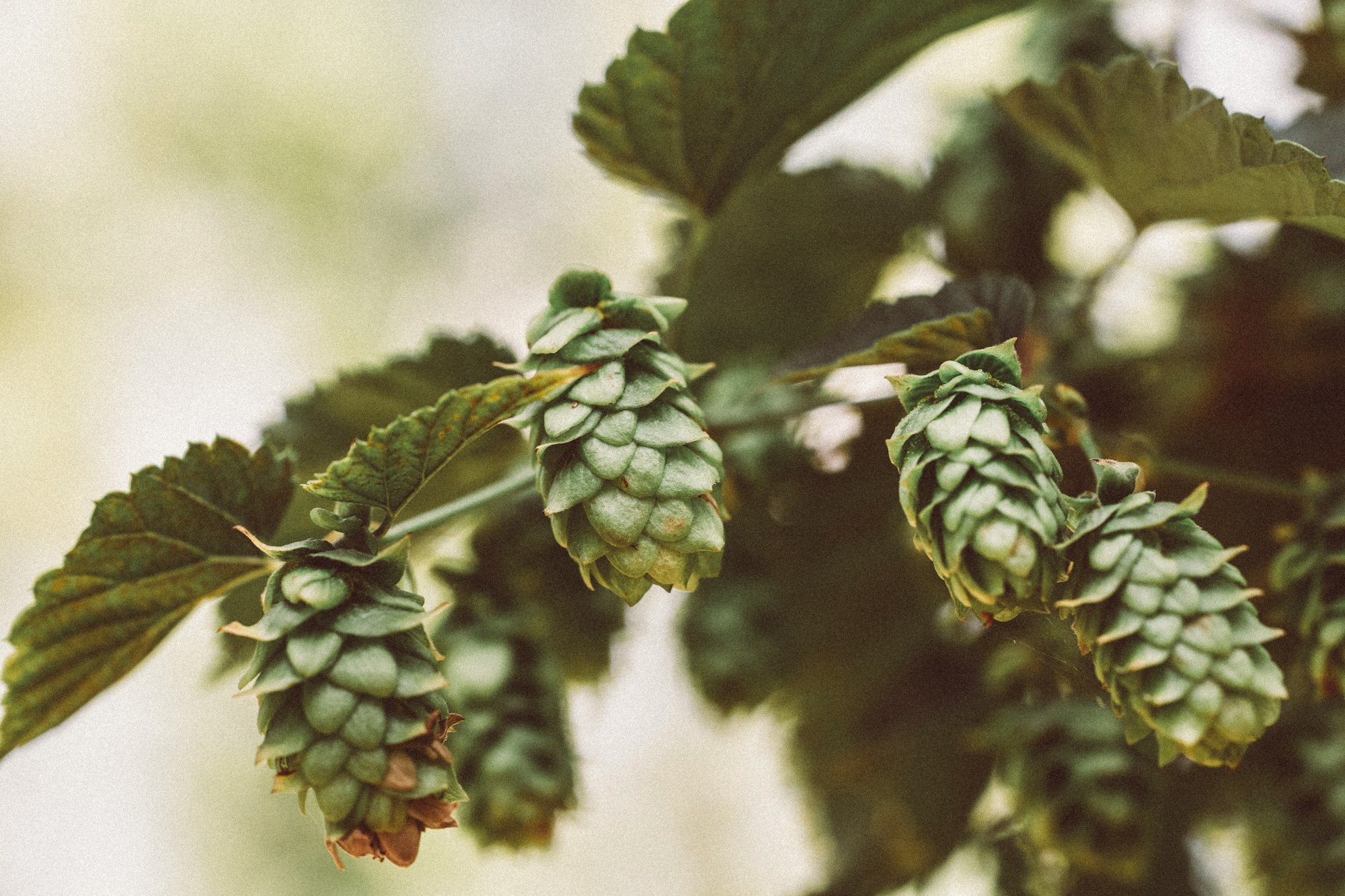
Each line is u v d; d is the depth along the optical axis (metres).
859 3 0.44
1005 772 0.48
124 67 1.52
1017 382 0.39
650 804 1.21
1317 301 0.51
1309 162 0.41
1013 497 0.38
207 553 0.43
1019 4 0.46
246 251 1.52
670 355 0.40
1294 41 0.50
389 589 0.39
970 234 0.52
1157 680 0.38
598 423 0.39
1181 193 0.44
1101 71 0.44
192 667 1.45
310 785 0.38
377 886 1.37
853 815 0.57
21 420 1.44
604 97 0.45
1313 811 0.48
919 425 0.38
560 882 1.24
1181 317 0.53
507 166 1.46
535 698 0.47
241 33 1.52
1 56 1.51
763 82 0.45
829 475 0.51
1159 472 0.48
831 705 0.54
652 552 0.39
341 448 0.47
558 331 0.40
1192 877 0.50
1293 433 0.51
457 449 0.40
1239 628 0.38
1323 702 0.48
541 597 0.49
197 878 1.42
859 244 0.56
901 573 0.52
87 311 1.50
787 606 0.52
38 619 0.42
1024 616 0.41
